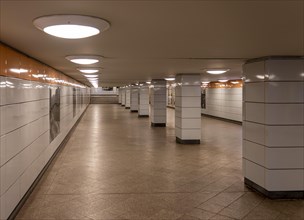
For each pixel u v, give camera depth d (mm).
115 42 4109
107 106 38344
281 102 5309
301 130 5336
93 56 5457
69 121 13219
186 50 4855
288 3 2334
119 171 7082
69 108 13219
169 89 35219
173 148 10086
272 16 2719
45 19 2684
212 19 2830
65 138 11477
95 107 35969
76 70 9484
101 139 12000
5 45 4117
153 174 6836
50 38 3793
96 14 2648
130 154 9078
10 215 4242
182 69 8859
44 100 6938
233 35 3578
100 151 9531
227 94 19719
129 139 12016
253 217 4516
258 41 3965
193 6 2418
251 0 2264
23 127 4969
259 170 5605
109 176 6652
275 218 4492
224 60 6121
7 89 4125
